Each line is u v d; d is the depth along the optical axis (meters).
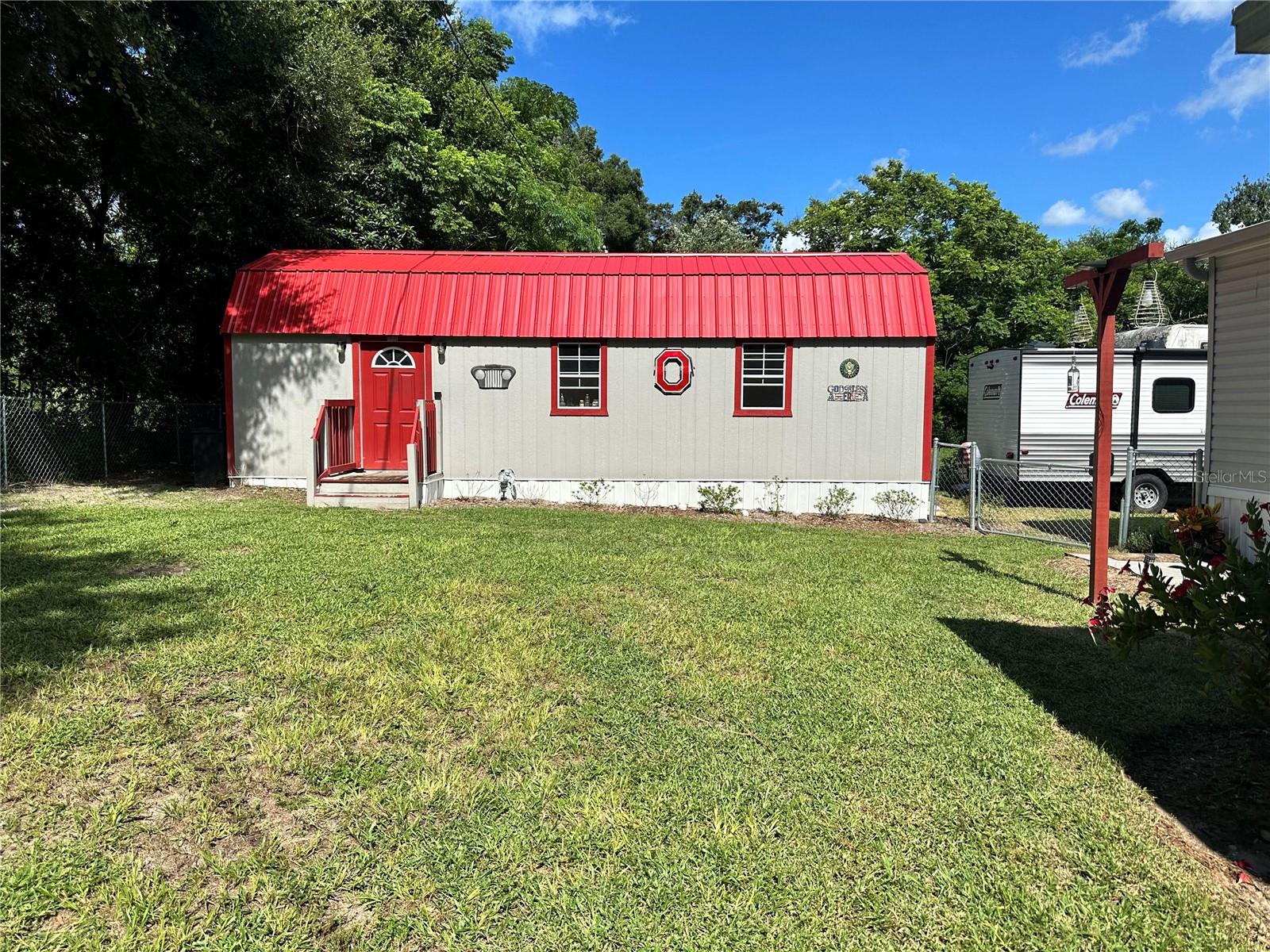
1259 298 7.19
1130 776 3.27
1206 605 3.24
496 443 11.55
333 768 3.10
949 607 5.86
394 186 16.81
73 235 12.84
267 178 13.95
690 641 4.73
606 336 11.39
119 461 13.34
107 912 2.31
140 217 13.30
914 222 22.42
